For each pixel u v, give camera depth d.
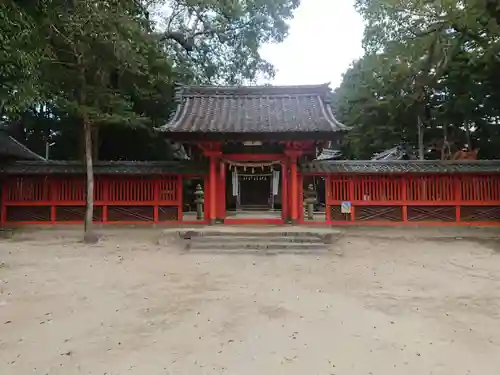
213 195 16.30
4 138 18.06
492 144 28.33
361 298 7.68
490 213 16.64
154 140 25.55
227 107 17.62
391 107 27.75
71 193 17.14
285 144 15.95
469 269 10.38
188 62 27.09
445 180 16.91
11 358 4.87
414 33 21.02
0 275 9.34
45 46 11.07
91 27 12.23
